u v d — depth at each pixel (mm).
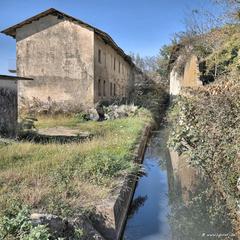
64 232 5113
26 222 4523
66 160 8711
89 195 6703
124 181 7934
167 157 14484
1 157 9109
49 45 22734
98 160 8508
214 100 8258
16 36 22938
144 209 8617
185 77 24641
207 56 18609
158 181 10945
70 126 17984
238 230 6137
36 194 6223
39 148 10430
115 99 27500
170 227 7473
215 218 7055
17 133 13125
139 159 11320
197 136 9641
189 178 10500
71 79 22609
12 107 13078
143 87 39000
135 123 18312
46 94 22750
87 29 22438
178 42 28750
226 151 6977
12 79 12922
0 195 6176
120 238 6730
